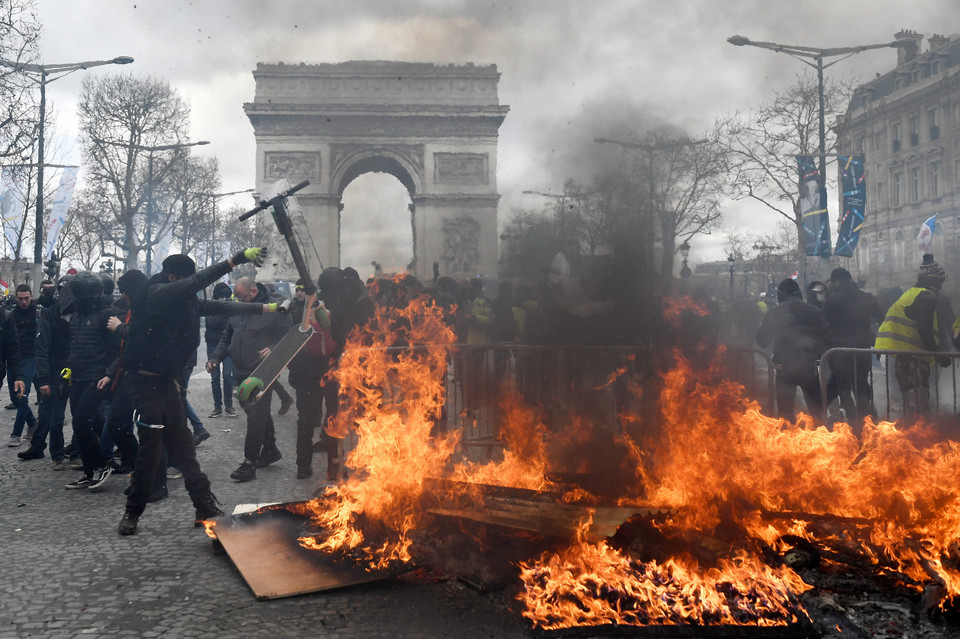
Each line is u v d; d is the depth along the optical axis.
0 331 8.86
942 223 30.44
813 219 22.73
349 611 4.02
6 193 30.14
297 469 7.68
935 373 8.65
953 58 29.61
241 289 8.02
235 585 4.43
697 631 3.62
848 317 10.27
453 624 3.86
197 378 16.98
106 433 7.60
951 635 3.57
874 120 33.91
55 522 5.88
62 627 3.87
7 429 10.60
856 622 3.69
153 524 5.81
